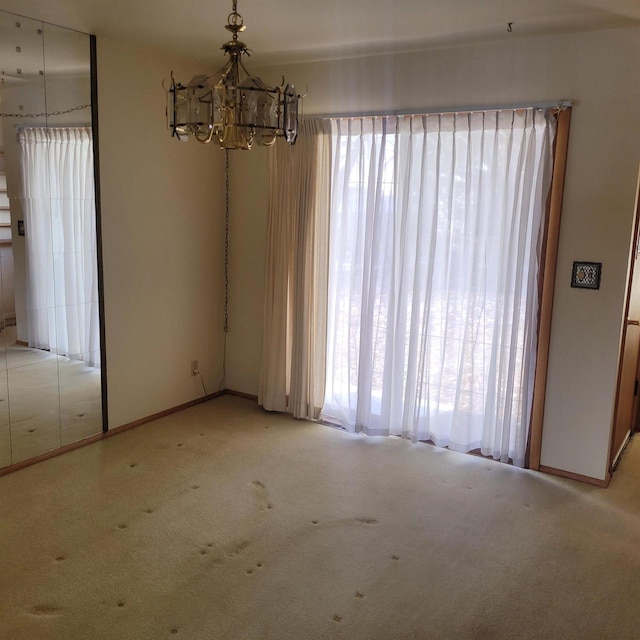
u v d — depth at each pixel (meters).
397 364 4.30
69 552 2.94
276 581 2.76
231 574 2.80
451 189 3.95
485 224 3.91
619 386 3.79
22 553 2.92
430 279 4.07
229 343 5.24
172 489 3.59
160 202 4.48
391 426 4.41
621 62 3.42
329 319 4.60
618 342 3.59
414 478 3.80
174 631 2.43
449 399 4.19
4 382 3.72
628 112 3.43
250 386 5.19
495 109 3.78
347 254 4.43
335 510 3.39
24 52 3.55
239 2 3.15
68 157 3.85
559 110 3.58
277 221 4.63
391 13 3.27
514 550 3.05
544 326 3.78
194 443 4.26
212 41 3.96
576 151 3.59
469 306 3.98
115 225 4.18
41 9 3.36
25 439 3.86
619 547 3.10
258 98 2.42
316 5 3.17
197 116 2.40
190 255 4.80
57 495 3.49
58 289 3.92
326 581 2.77
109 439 4.30
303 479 3.76
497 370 3.98
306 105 4.50
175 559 2.90
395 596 2.68
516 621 2.54
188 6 3.25
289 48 4.06
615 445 3.97
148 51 4.20
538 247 3.73
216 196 4.96
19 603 2.57
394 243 4.17
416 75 4.03
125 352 4.39
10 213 3.63
